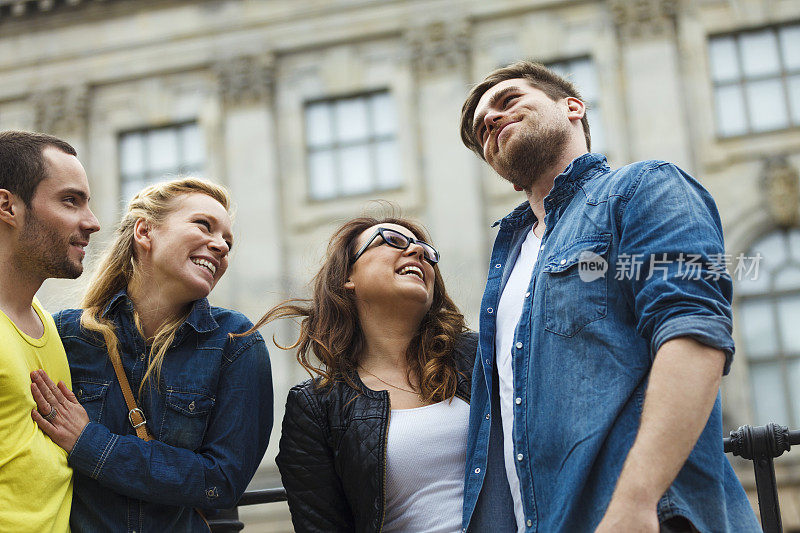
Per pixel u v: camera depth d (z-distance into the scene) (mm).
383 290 3213
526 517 2541
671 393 2254
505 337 2881
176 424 2951
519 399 2641
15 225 2871
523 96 3072
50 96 20000
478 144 3295
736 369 16359
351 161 18734
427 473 2936
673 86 17594
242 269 18250
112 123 19812
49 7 20078
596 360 2494
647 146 17469
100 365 3037
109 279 3211
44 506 2656
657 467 2221
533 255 2996
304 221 18516
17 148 2904
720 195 17109
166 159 19547
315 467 3037
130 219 3266
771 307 16484
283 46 19359
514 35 18484
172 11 20000
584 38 18188
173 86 19750
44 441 2729
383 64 18969
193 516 3047
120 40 20078
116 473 2783
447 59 18562
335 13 19250
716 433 2459
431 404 3072
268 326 15289
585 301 2559
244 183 18875
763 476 3074
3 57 20328
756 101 17422
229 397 3039
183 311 3189
